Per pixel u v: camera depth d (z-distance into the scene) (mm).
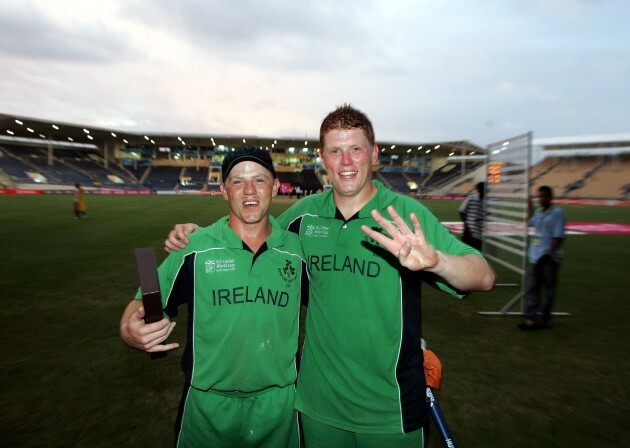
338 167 1571
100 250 8422
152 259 1314
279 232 1689
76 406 2672
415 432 1549
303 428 1702
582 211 24078
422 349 1655
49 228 11883
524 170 4449
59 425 2461
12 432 2387
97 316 4434
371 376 1555
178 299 1690
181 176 55469
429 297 5613
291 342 1705
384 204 1621
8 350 3541
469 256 1441
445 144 51156
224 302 1594
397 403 1527
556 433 2461
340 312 1578
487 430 2484
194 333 1635
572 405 2787
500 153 5324
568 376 3225
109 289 5516
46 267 6824
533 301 4340
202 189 52219
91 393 2838
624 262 8234
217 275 1608
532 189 45031
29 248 8578
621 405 2795
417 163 61188
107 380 3025
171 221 14125
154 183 52312
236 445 1657
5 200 25234
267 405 1646
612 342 3975
